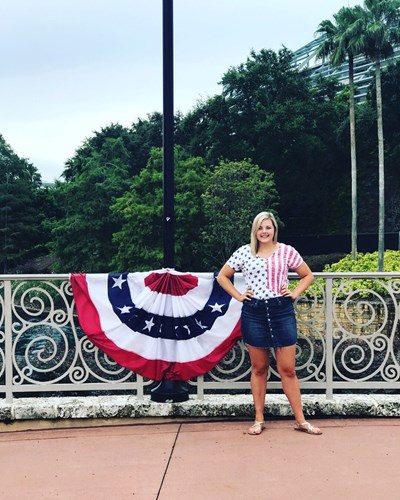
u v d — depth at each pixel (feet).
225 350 15.97
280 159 163.63
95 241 163.02
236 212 122.83
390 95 158.61
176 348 15.85
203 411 15.64
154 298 15.90
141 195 142.82
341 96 184.24
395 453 13.15
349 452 13.24
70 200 168.04
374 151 168.86
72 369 15.94
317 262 153.48
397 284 15.94
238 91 165.78
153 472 12.29
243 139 165.37
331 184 175.52
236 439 14.23
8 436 14.85
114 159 182.60
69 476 12.17
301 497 10.96
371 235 151.23
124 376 16.89
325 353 16.11
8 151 225.56
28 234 221.05
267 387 16.34
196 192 133.39
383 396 16.08
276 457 12.99
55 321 15.98
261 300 14.30
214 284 15.99
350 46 111.24
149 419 15.62
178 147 164.14
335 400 15.79
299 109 160.15
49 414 15.35
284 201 172.14
